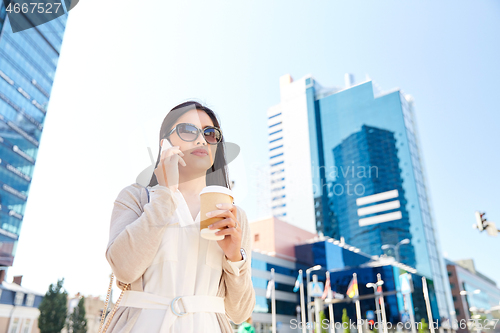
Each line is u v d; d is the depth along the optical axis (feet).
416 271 168.86
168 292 2.68
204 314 2.76
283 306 130.31
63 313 58.95
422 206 191.01
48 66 101.04
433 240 189.88
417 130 213.66
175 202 2.77
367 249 178.40
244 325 40.27
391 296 134.92
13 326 57.88
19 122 82.79
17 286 60.29
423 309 145.38
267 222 153.17
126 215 2.86
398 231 180.24
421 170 205.67
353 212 182.60
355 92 196.95
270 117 203.82
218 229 2.68
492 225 32.45
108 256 2.62
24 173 75.15
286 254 148.87
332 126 191.93
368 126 194.59
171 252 2.77
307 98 195.52
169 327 2.55
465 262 223.51
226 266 3.03
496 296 223.92
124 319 2.64
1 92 81.51
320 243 150.82
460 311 182.19
